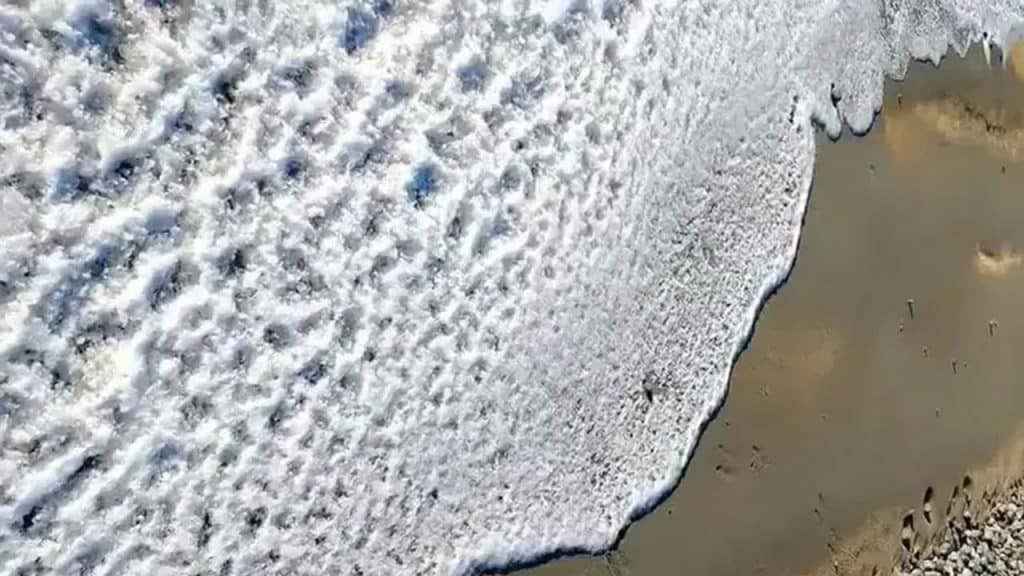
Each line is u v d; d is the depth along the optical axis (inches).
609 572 220.2
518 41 209.0
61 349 177.3
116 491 181.5
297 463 194.7
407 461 203.2
